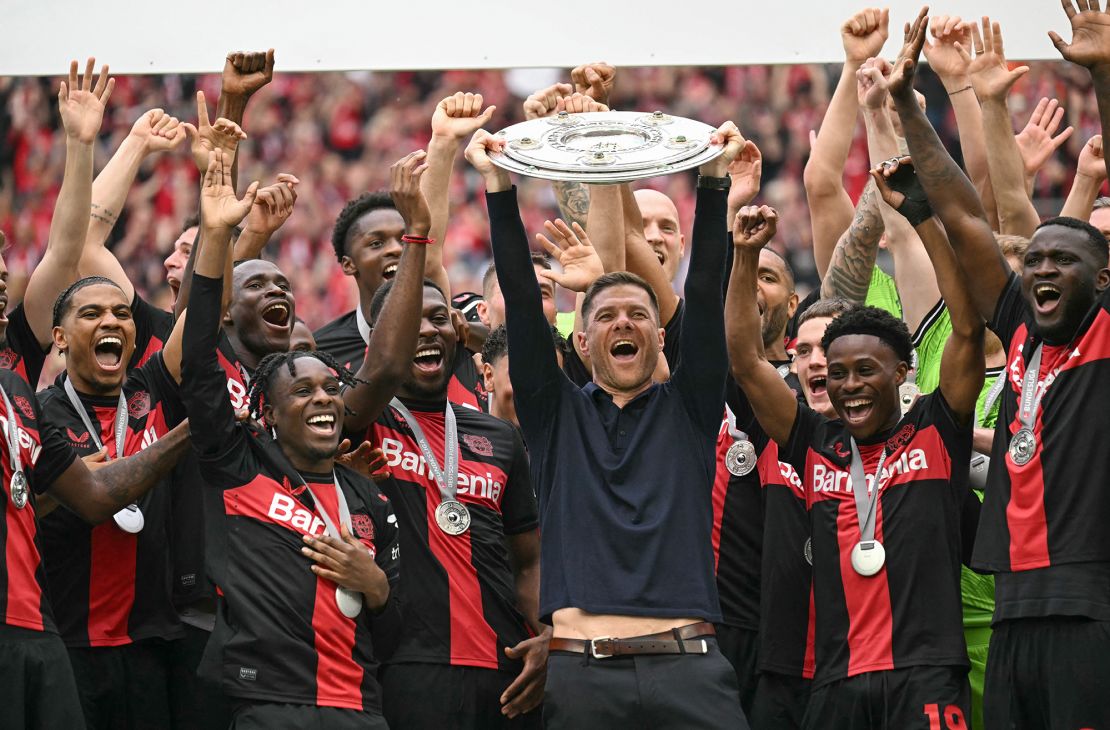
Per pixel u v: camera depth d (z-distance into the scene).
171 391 17.17
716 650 14.51
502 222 15.09
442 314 17.25
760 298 19.81
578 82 18.75
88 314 17.23
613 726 14.16
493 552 16.86
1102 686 14.16
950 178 15.42
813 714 15.98
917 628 15.52
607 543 14.61
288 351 16.17
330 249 39.47
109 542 16.61
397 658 16.08
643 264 18.28
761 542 17.62
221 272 15.38
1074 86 36.06
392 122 40.22
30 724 14.61
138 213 38.25
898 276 20.03
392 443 16.83
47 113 37.75
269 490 15.22
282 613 14.73
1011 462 15.05
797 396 18.48
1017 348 15.41
